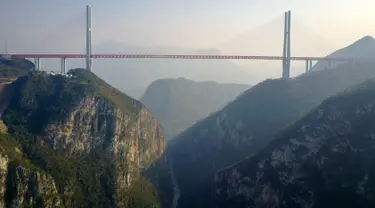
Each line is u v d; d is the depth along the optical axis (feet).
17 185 620.49
